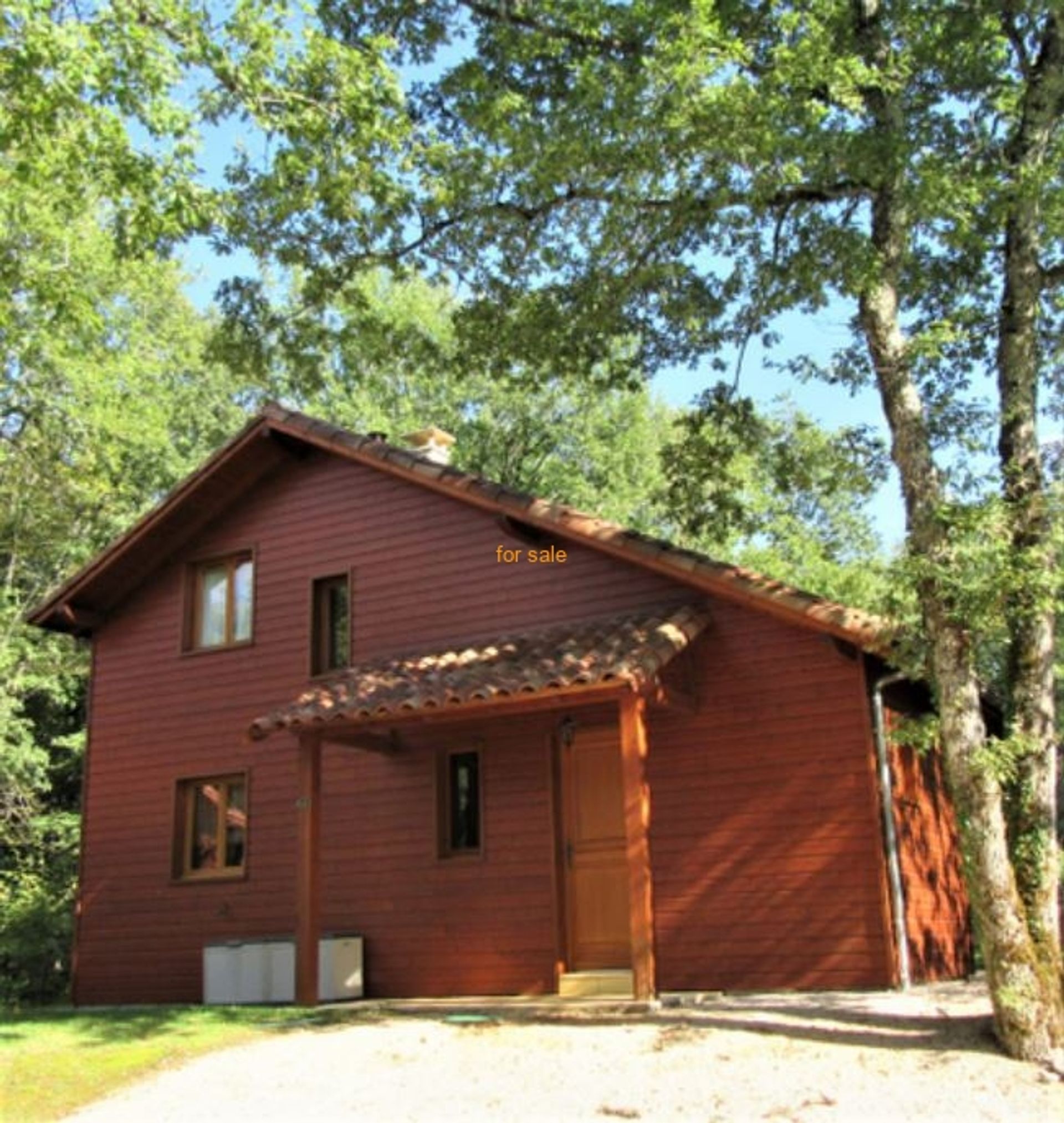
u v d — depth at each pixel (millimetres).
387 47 9086
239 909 14305
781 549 30891
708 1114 6715
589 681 10359
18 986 19625
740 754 11586
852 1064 7562
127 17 7988
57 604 15969
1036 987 7660
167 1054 9078
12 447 22141
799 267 9383
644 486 33781
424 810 13312
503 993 12328
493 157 9938
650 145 9078
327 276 11180
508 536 13641
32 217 17734
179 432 31141
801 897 11016
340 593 14984
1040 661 8516
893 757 11695
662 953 11531
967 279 11828
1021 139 9742
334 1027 10039
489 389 32344
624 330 11656
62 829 24578
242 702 15055
